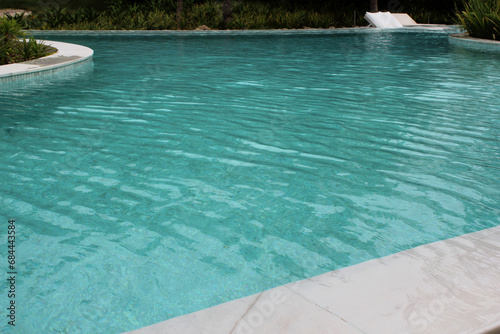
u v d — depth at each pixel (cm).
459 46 1630
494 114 671
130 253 302
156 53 1415
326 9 2588
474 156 489
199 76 1010
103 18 2289
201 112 678
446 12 2711
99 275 277
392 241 316
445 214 356
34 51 1145
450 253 268
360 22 2447
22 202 374
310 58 1330
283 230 332
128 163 464
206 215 355
